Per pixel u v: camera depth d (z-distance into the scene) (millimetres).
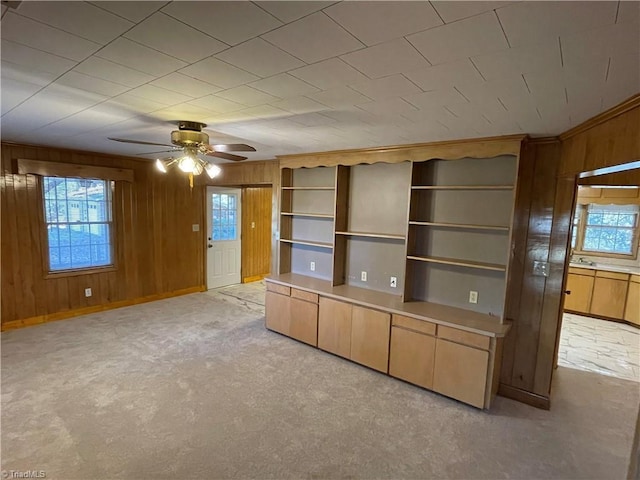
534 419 2930
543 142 2977
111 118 2732
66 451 2369
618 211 5930
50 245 4672
